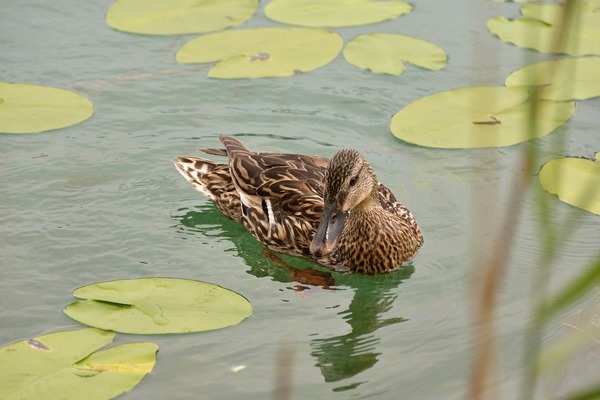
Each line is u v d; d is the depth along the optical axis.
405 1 16.83
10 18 16.28
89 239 11.88
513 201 5.81
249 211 12.45
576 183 12.26
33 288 10.87
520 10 16.34
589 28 15.62
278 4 16.64
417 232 11.95
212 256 11.82
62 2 16.78
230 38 15.40
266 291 11.15
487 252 11.59
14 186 12.76
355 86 14.91
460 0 16.78
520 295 10.77
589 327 9.91
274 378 9.39
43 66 15.02
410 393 9.21
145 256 11.66
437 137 13.20
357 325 10.48
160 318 9.94
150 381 9.30
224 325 9.85
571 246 11.59
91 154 13.46
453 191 12.78
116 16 16.23
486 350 5.47
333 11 16.33
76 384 8.83
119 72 15.01
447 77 14.86
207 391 9.16
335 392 9.24
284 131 13.98
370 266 11.69
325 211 11.32
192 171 12.80
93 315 9.99
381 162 13.30
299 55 14.84
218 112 14.33
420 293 11.06
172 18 16.12
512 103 13.91
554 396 8.91
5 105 13.72
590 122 13.73
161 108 14.35
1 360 9.16
